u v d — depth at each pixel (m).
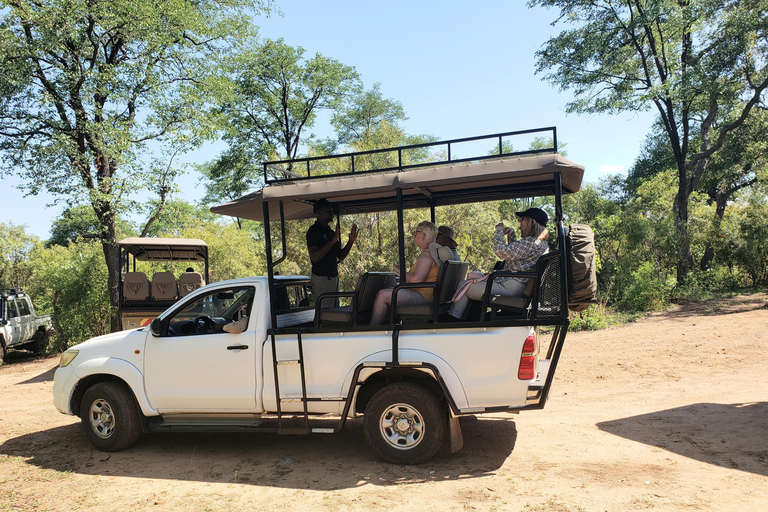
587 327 13.43
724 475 4.40
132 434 5.71
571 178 5.23
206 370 5.46
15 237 33.78
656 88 20.42
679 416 6.10
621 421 6.07
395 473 4.79
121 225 16.20
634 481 4.39
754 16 18.56
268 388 5.28
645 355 9.71
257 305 5.46
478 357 4.75
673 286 18.78
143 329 5.88
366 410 5.02
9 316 14.66
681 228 21.08
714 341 10.34
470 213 14.28
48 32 12.93
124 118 15.57
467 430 5.98
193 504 4.34
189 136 15.83
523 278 5.05
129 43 15.17
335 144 37.62
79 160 14.31
